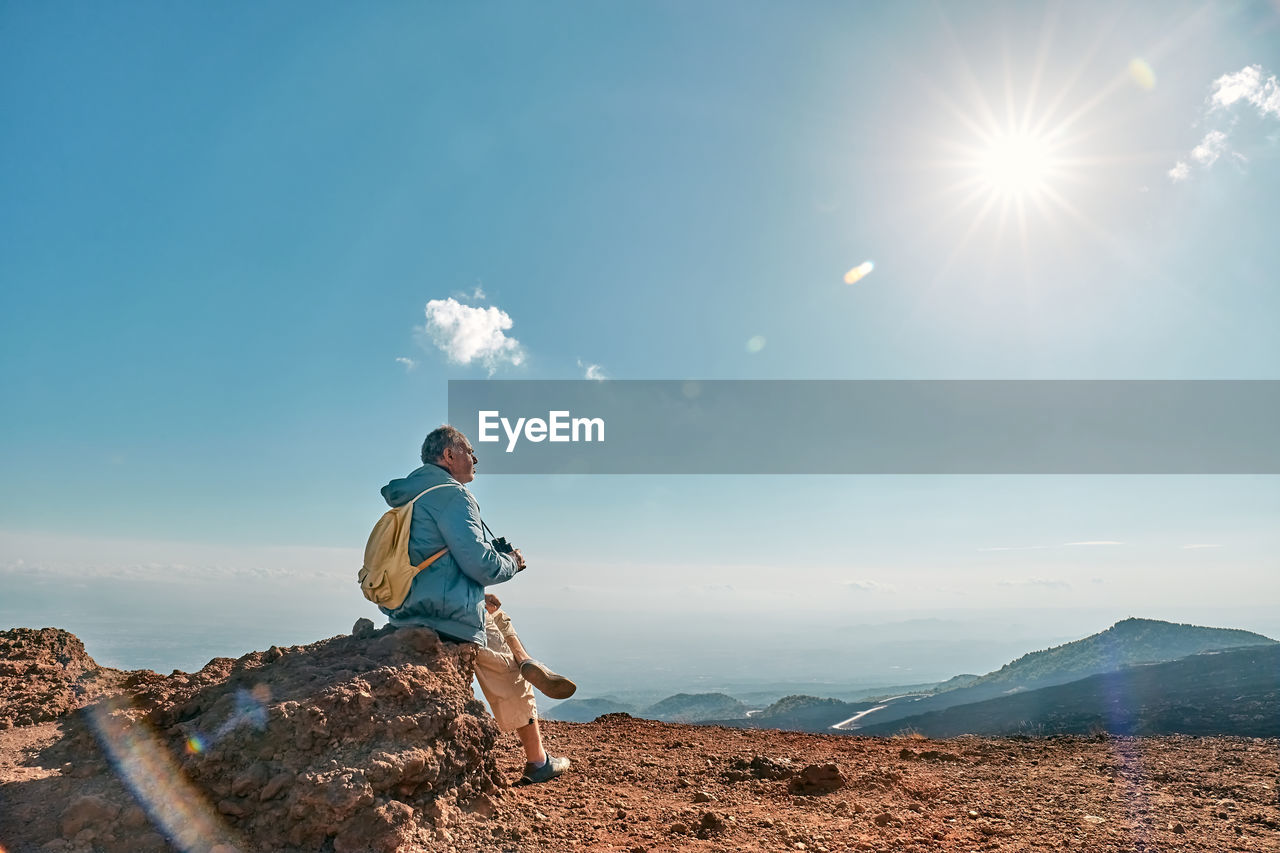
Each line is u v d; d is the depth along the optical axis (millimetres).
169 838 3021
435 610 4180
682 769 6254
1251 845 4152
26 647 5078
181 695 3934
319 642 4551
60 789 3256
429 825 3383
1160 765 6430
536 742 5199
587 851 3656
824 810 5020
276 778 3170
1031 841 4246
